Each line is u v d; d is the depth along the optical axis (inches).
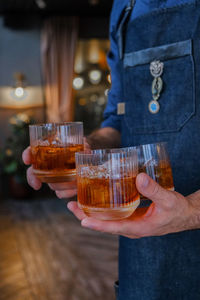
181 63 23.3
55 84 136.7
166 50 23.8
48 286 62.1
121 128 28.8
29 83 137.9
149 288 24.7
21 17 135.5
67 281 63.7
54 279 64.7
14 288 61.9
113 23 28.6
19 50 136.6
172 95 23.9
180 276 23.9
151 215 15.9
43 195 131.8
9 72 136.4
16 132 126.5
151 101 24.9
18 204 122.0
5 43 135.4
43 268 69.6
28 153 21.3
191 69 23.0
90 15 140.0
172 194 15.4
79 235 88.4
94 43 154.2
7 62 135.9
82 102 215.8
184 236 23.3
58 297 58.2
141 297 25.1
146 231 15.9
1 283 63.9
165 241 23.8
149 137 25.4
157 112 24.6
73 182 21.1
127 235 16.5
